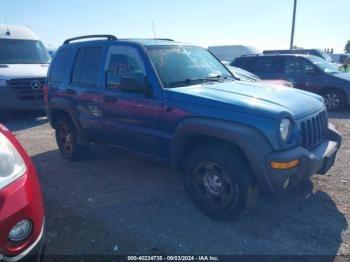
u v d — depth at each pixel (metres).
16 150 2.73
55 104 5.36
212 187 3.53
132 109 4.10
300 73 10.52
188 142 3.63
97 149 6.05
